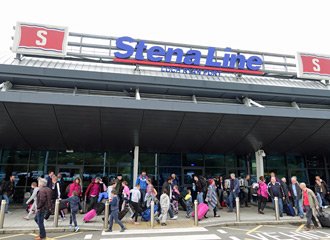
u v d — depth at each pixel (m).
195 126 14.30
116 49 17.17
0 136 14.05
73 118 12.99
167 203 10.98
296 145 16.91
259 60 18.52
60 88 14.75
